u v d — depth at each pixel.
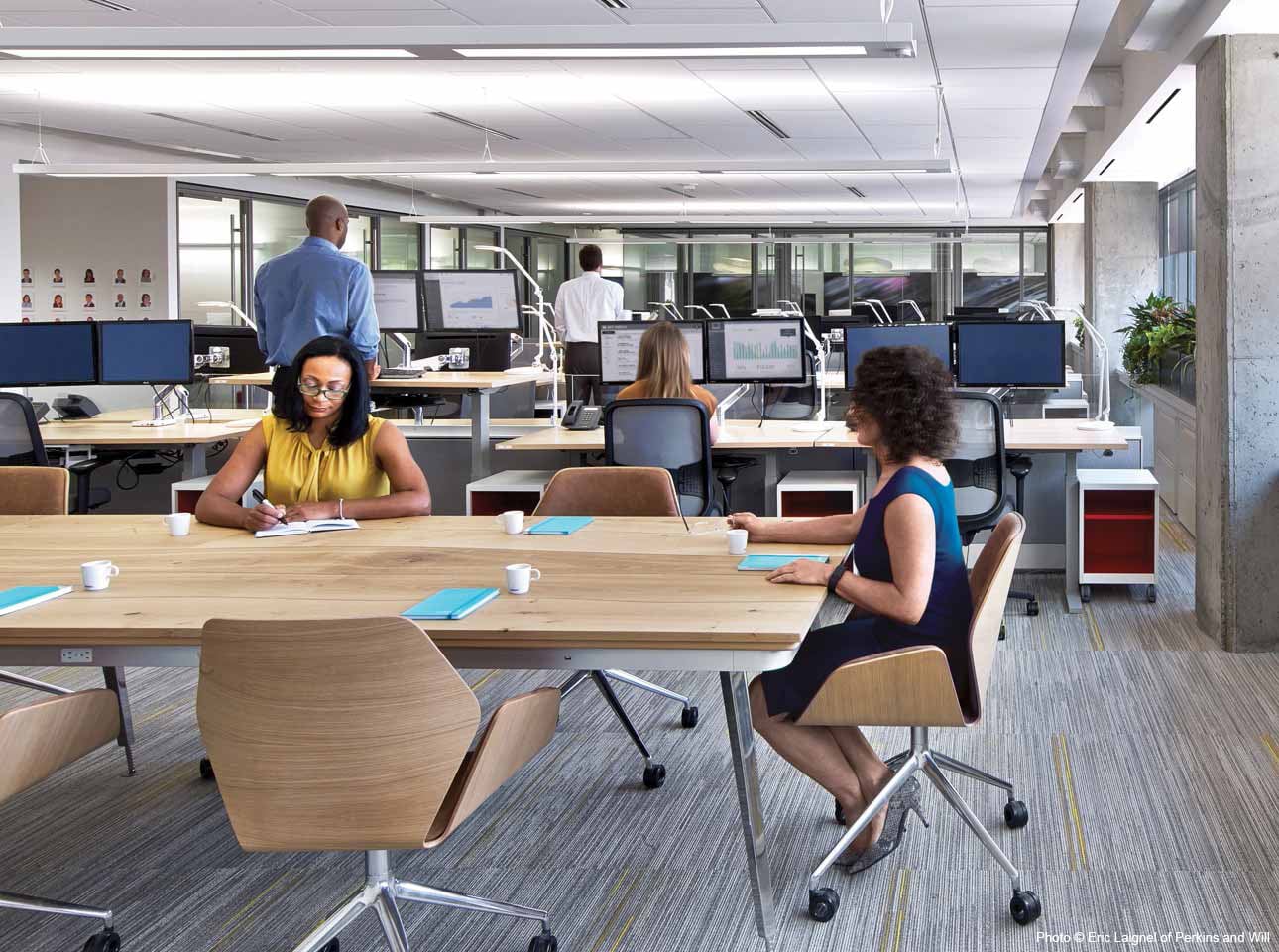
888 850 2.70
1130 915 2.51
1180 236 11.99
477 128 9.70
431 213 15.43
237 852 2.87
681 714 3.78
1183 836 2.88
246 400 7.06
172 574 2.58
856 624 2.67
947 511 2.54
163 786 3.28
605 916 2.54
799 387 6.21
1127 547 5.07
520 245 18.19
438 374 6.56
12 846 2.91
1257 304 4.38
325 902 2.62
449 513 6.52
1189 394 7.12
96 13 6.20
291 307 5.03
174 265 10.81
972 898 2.60
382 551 2.81
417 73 7.57
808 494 5.35
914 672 2.37
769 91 8.22
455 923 2.53
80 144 10.04
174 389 6.04
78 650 2.21
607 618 2.17
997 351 5.54
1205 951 2.36
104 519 3.32
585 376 7.30
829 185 13.89
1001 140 10.49
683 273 19.08
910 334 5.77
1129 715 3.75
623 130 9.88
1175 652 4.47
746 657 2.09
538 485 5.30
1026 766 3.34
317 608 2.27
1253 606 4.43
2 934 2.48
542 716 2.24
